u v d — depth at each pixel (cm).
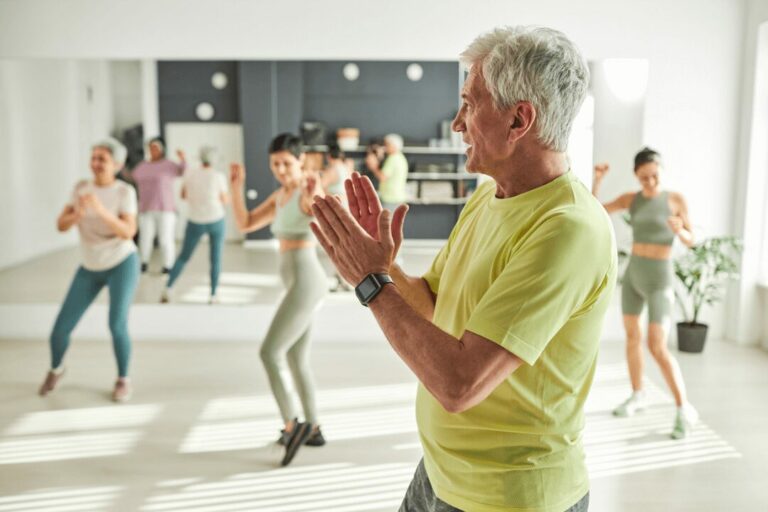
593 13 513
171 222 527
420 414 137
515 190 122
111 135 524
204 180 526
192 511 273
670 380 354
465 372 103
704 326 513
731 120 523
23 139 525
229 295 534
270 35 518
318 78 550
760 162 515
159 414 382
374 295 112
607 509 277
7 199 531
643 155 370
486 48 118
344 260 116
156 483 299
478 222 130
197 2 514
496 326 104
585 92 117
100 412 385
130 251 402
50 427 362
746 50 515
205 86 523
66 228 396
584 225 109
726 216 530
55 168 529
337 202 117
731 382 440
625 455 328
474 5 515
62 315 407
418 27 518
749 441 346
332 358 494
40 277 538
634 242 375
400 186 585
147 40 516
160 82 521
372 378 448
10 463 317
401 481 301
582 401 124
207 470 312
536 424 118
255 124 527
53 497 285
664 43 516
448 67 576
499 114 116
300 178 313
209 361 484
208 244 530
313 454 330
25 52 514
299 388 330
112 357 493
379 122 571
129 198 393
